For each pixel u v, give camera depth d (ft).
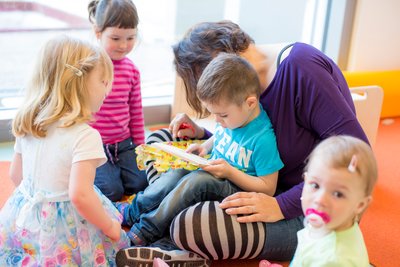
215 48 4.14
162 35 8.15
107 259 3.85
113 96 5.40
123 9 5.12
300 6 8.72
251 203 3.82
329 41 8.59
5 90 7.14
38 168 3.60
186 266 3.92
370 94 5.51
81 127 3.55
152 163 4.78
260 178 4.02
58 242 3.59
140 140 5.90
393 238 4.82
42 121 3.51
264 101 4.21
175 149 4.46
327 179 2.67
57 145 3.52
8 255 3.75
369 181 2.67
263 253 3.93
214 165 3.99
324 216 2.70
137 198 4.53
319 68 3.88
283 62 4.01
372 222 5.09
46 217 3.54
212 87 3.76
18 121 3.62
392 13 8.46
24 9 7.15
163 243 4.08
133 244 4.19
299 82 3.86
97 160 3.53
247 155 4.07
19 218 3.62
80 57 3.63
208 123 7.52
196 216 3.77
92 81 3.65
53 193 3.57
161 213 4.06
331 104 3.76
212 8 8.27
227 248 3.81
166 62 8.27
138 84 5.76
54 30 7.37
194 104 4.40
